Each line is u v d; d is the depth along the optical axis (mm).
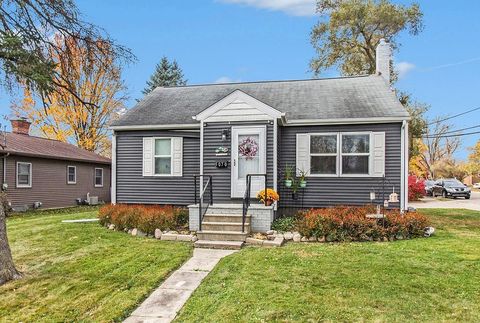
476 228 10953
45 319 4676
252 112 10680
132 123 12500
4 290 5648
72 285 5805
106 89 28312
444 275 5902
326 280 5723
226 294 5301
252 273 6148
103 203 24031
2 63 6332
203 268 6676
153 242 8664
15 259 7258
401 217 9203
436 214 14992
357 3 25219
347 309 4680
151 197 12547
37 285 5828
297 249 7797
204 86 15508
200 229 9188
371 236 8758
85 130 28500
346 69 27359
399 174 10875
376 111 11141
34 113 26719
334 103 12172
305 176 11461
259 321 4418
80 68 8641
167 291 5555
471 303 4836
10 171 17250
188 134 12320
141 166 12664
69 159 20656
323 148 11430
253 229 9625
